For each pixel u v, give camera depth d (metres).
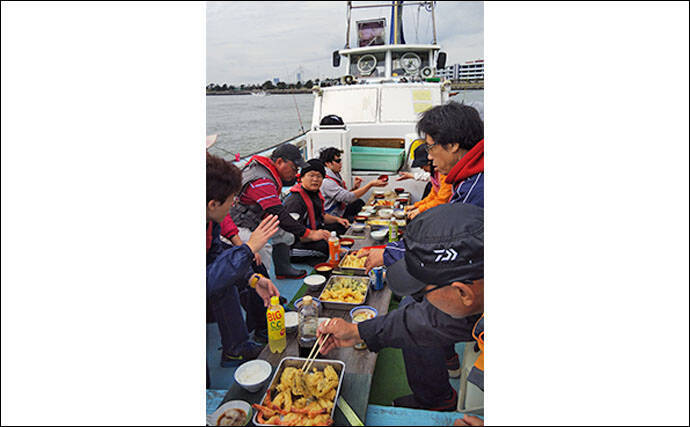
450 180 1.36
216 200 1.48
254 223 1.79
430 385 1.32
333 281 1.65
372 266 1.62
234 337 1.52
